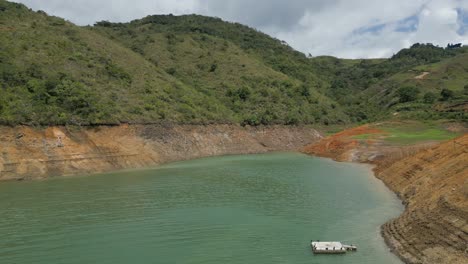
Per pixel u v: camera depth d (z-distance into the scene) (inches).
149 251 812.0
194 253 798.5
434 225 770.2
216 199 1290.6
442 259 667.4
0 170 1713.8
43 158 1872.5
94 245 848.9
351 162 2368.4
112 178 1772.9
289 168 2111.2
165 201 1262.3
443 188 943.7
